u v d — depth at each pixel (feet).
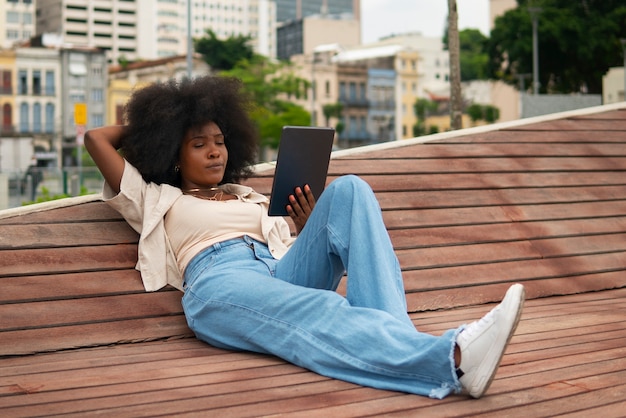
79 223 11.93
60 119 223.51
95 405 7.88
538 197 16.06
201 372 9.17
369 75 299.17
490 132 17.61
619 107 20.21
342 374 8.75
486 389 7.86
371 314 8.65
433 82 342.44
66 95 223.71
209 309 10.14
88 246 11.70
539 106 50.52
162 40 448.24
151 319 11.23
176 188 11.37
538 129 18.29
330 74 291.79
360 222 9.21
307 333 9.08
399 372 8.27
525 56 152.87
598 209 16.40
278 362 9.58
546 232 15.33
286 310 9.35
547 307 13.20
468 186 15.64
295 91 247.91
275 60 321.32
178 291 11.62
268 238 11.09
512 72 160.15
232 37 309.42
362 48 428.97
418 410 7.64
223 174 11.82
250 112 12.23
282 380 8.77
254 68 248.73
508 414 7.52
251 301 9.69
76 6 427.33
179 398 8.10
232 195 11.61
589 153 17.90
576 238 15.52
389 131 302.86
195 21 470.39
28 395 8.28
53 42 235.40
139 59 394.93
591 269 15.06
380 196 14.62
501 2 337.93
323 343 8.91
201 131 11.28
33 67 220.43
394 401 7.94
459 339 7.86
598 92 154.71
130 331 11.03
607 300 13.89
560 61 153.58
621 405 7.80
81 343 10.68
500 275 14.12
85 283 11.25
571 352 9.93
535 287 14.19
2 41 312.91
